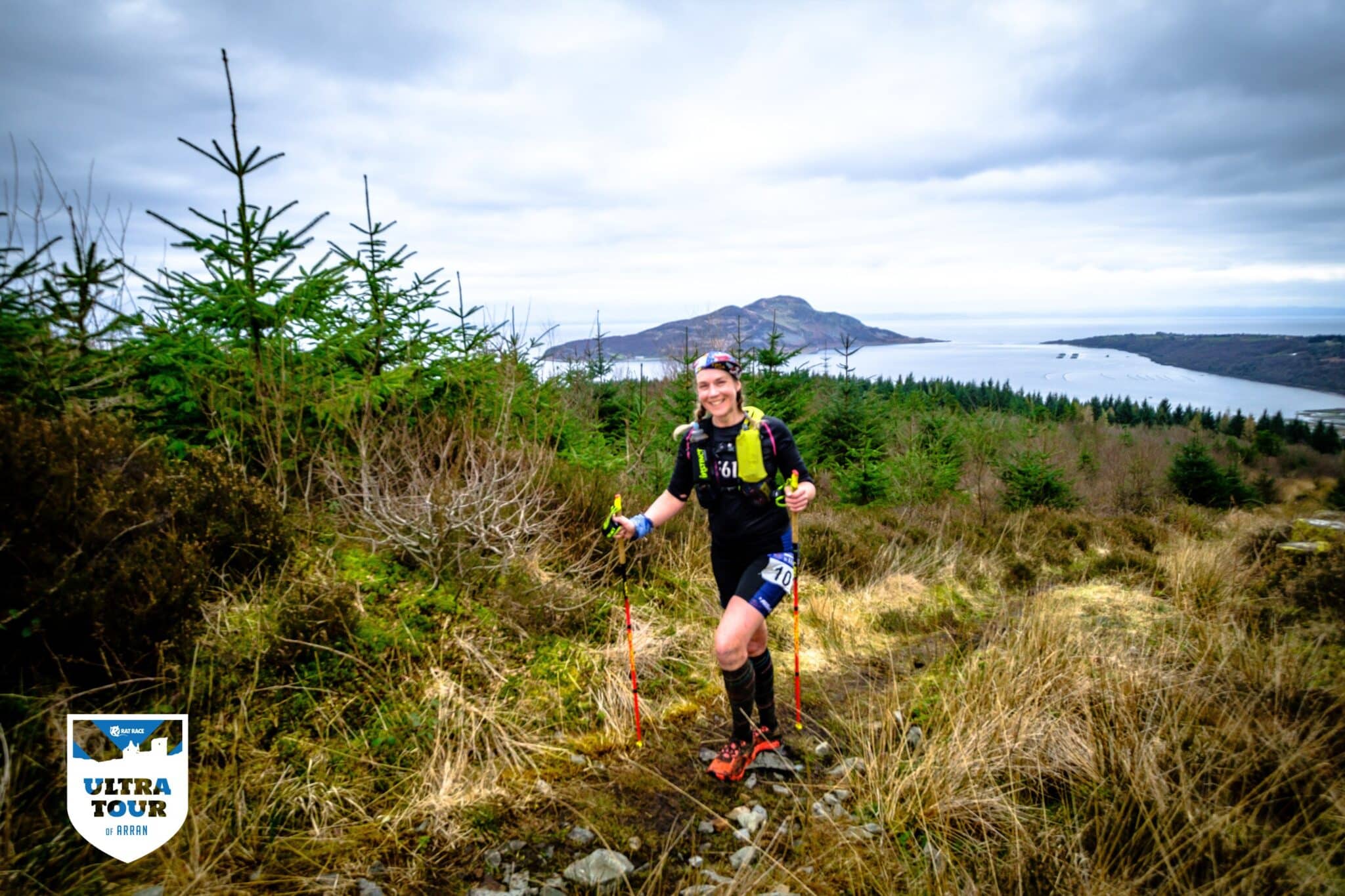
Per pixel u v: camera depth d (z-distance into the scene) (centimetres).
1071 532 787
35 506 240
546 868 226
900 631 475
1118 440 2403
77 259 324
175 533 282
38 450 248
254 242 381
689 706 342
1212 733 273
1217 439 2734
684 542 533
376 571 375
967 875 215
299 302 404
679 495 311
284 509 376
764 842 244
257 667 275
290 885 204
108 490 266
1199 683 324
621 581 452
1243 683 317
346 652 305
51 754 217
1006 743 280
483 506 412
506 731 295
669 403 809
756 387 861
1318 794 231
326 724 271
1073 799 256
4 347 304
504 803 255
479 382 525
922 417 1321
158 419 388
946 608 519
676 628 418
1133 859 217
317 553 373
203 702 257
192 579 271
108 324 345
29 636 227
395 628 332
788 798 275
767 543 293
